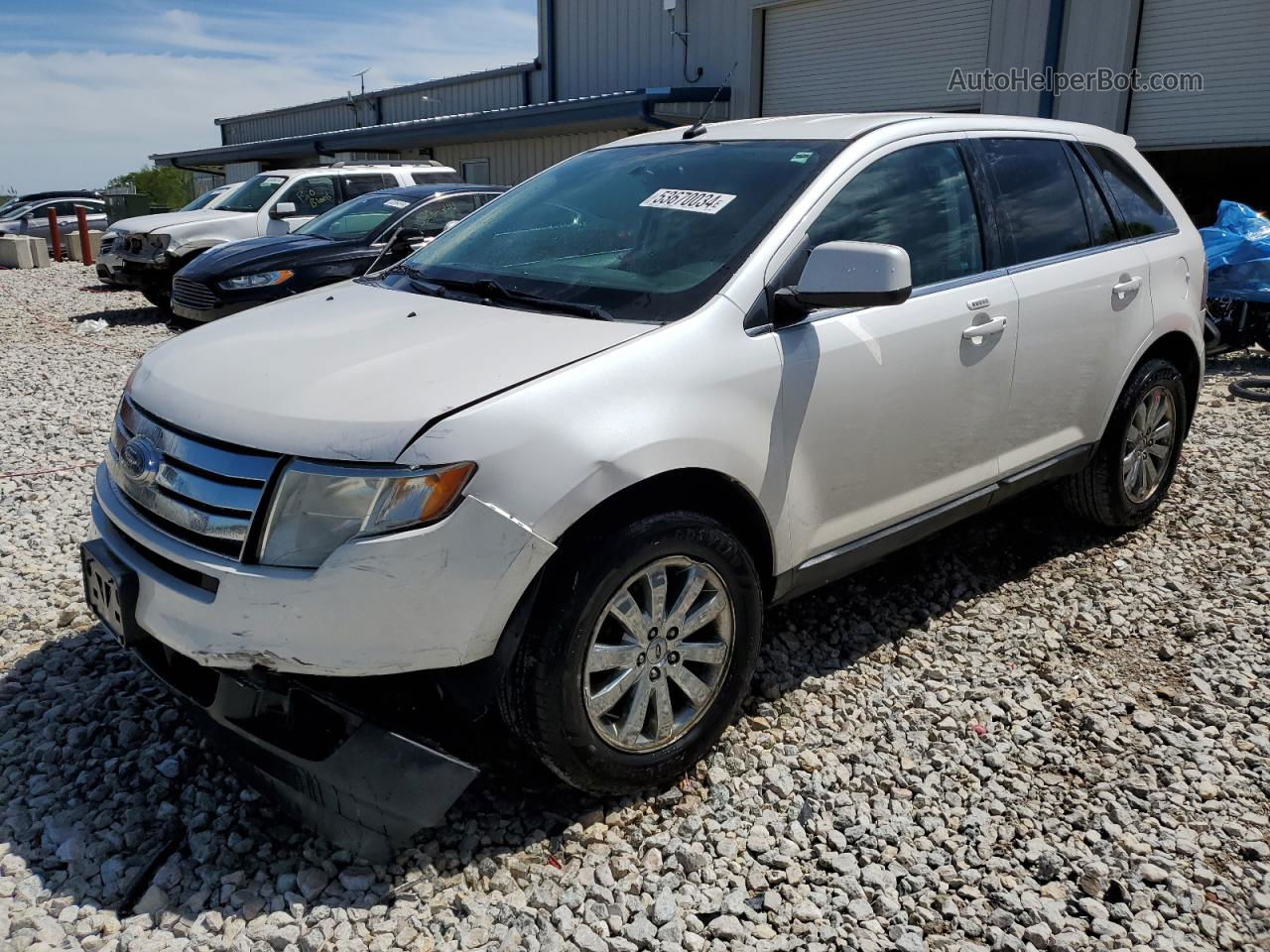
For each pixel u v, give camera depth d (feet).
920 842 9.16
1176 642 12.71
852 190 11.14
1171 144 40.83
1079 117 43.06
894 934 8.07
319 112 105.50
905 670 11.99
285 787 8.68
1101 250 14.24
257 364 9.26
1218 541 15.69
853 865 8.82
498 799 9.55
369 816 8.37
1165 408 15.71
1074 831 9.32
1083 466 14.56
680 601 9.27
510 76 74.02
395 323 10.01
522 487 8.05
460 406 8.16
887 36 49.70
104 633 12.51
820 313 10.44
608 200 11.90
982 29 45.50
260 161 113.50
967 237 12.30
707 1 57.36
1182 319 15.43
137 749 10.18
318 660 7.97
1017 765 10.27
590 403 8.54
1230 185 43.42
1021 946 7.97
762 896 8.47
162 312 42.01
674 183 11.68
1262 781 9.99
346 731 8.38
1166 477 16.15
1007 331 12.29
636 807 9.51
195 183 154.30
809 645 12.48
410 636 7.97
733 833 9.21
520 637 8.36
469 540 7.92
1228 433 21.48
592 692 8.85
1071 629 13.07
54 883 8.41
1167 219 15.88
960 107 47.16
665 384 8.99
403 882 8.54
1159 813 9.52
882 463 11.11
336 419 8.11
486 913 8.20
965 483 12.37
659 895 8.37
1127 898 8.48
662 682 9.30
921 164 12.04
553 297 10.33
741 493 9.69
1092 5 41.73
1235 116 38.78
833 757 10.30
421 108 87.10
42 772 9.83
